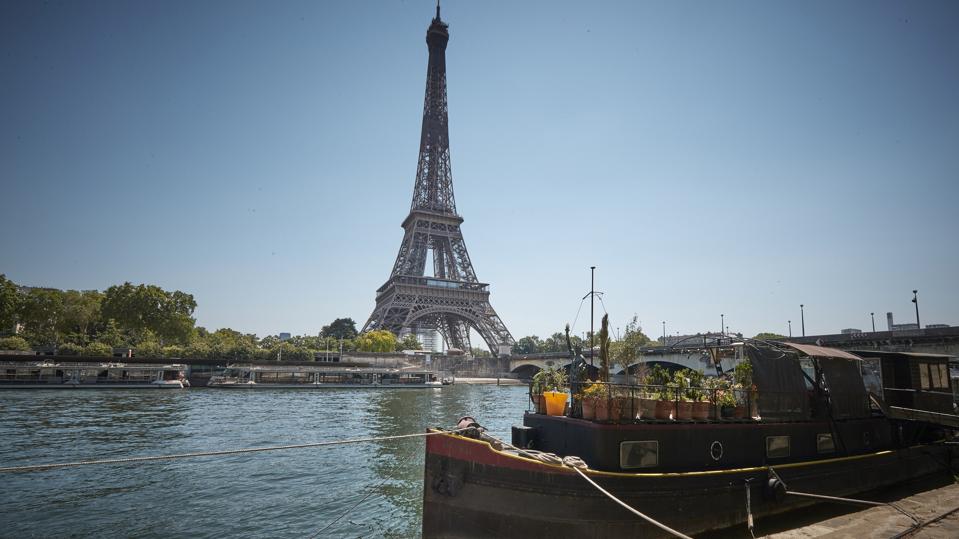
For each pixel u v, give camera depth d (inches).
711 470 604.1
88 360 3786.9
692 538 573.3
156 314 4820.4
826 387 738.8
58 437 1492.4
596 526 524.7
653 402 597.3
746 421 642.2
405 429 1739.7
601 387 588.4
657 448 578.2
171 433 1601.9
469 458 542.9
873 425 802.2
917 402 866.1
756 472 629.9
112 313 4827.8
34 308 4820.4
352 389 3961.6
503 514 525.7
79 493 946.1
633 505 542.3
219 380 3809.1
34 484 999.6
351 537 741.3
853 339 2504.9
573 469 521.0
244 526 783.1
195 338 5098.4
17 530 763.4
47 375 3422.7
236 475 1080.2
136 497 924.6
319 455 1278.3
